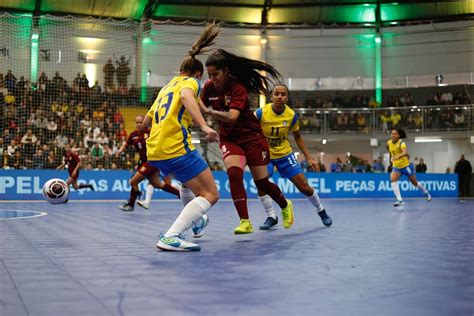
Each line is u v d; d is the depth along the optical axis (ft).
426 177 68.44
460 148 82.94
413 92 83.66
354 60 84.02
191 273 10.60
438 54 82.64
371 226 22.94
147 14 77.25
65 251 14.12
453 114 74.79
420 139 79.46
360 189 65.31
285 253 13.67
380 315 7.23
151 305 7.83
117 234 18.99
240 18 81.15
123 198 55.52
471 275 10.39
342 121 76.13
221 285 9.34
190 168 14.40
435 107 75.25
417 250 14.38
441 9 80.79
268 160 19.69
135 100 73.26
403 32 83.30
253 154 19.10
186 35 79.25
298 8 80.69
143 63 77.41
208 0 77.82
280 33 82.74
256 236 18.21
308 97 83.87
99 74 75.41
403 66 83.92
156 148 14.40
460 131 74.38
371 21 82.94
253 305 7.82
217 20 80.38
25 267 11.40
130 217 28.53
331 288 9.07
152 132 14.70
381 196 66.18
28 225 22.84
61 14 73.26
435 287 9.16
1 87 63.10
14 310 7.52
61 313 7.36
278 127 21.27
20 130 61.57
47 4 71.51
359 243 16.11
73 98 68.44
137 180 34.09
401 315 7.22
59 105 66.08
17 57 71.05
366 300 8.14
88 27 74.69
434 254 13.55
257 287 9.17
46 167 58.95
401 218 28.55
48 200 25.67
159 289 9.00
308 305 7.82
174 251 14.07
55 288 9.11
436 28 82.07
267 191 19.99
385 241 16.72
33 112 63.87
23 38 71.36
